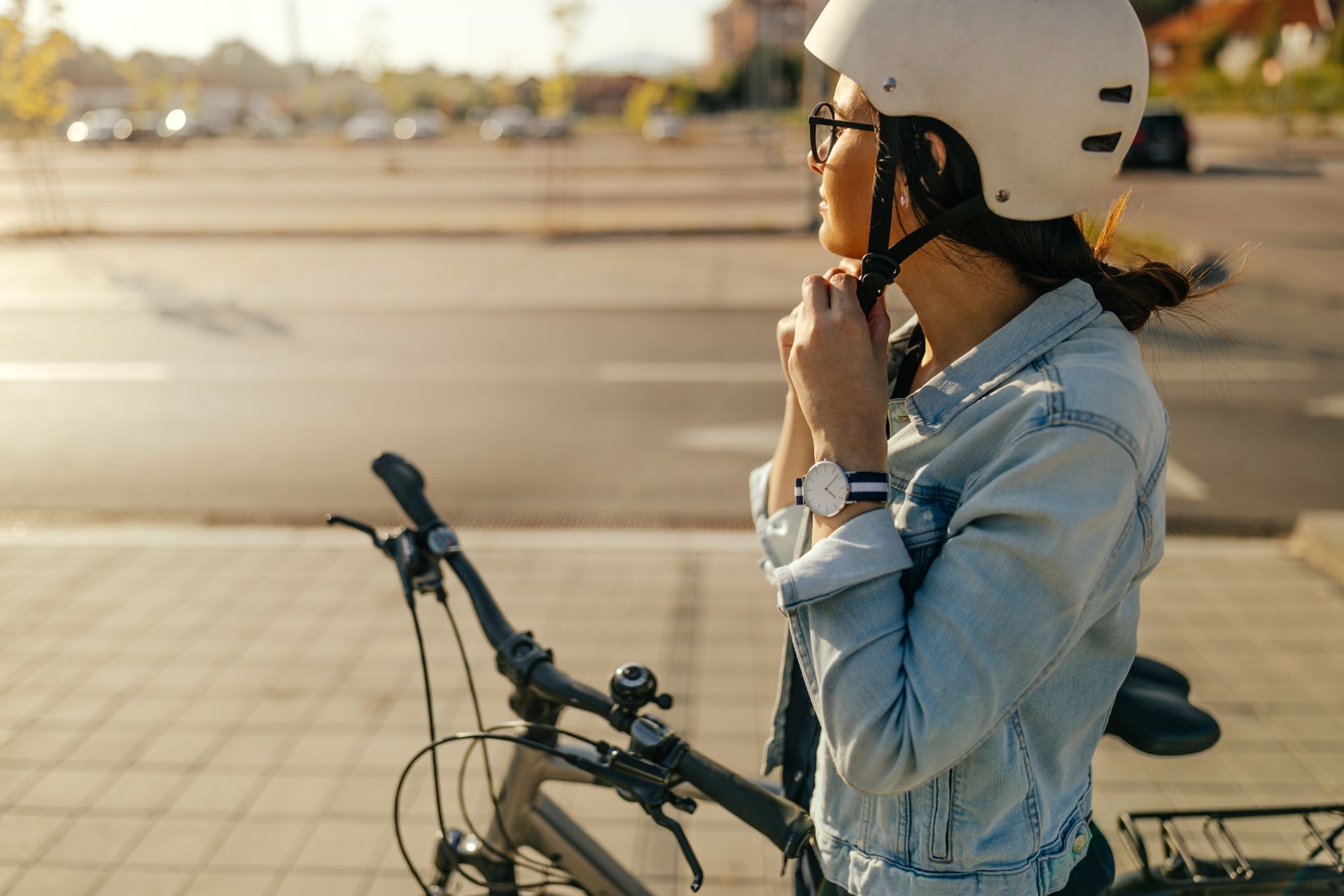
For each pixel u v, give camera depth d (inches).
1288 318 345.4
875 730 36.5
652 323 359.3
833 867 45.6
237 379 296.8
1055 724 42.1
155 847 107.9
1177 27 1946.4
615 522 196.1
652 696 49.6
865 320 40.1
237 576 171.0
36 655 146.8
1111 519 35.6
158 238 587.2
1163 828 60.7
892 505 42.4
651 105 1755.7
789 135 1839.3
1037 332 39.4
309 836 109.3
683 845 46.0
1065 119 36.9
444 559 58.4
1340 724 123.0
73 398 279.6
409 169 1161.4
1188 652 140.9
